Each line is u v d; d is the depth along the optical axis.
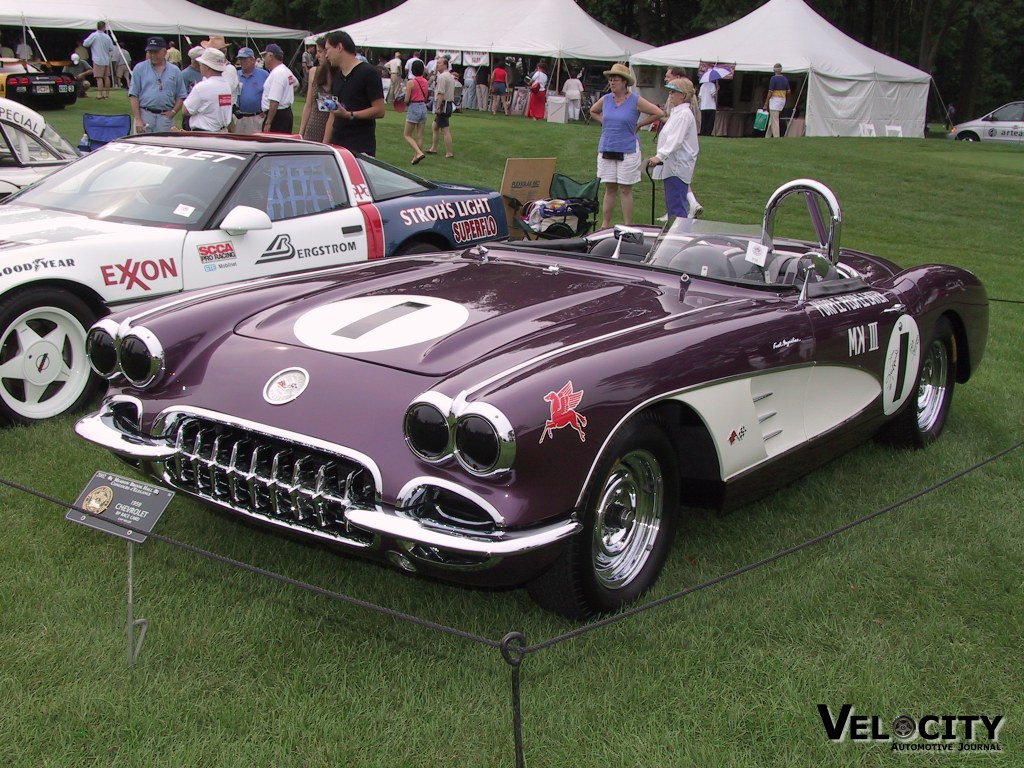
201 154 5.48
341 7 38.12
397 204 6.11
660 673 2.71
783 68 23.64
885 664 2.81
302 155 5.68
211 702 2.48
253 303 3.42
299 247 5.46
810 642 2.92
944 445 4.80
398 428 2.68
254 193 5.32
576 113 25.50
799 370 3.54
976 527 3.81
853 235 11.92
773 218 4.15
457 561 2.57
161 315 3.24
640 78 26.92
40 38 31.27
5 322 4.24
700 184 14.70
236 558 3.30
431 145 16.50
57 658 2.64
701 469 3.29
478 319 3.19
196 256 4.91
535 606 3.07
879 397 4.13
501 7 29.06
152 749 2.30
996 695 2.71
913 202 14.46
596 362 2.79
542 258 4.14
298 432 2.73
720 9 35.19
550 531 2.60
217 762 2.27
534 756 2.34
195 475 2.97
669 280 3.83
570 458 2.63
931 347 4.53
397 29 29.14
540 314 3.27
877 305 4.07
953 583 3.35
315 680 2.62
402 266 4.00
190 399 2.98
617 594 3.00
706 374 3.07
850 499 4.09
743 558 3.49
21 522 3.42
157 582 3.08
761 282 3.93
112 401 3.20
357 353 2.99
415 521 2.56
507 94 27.44
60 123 16.42
